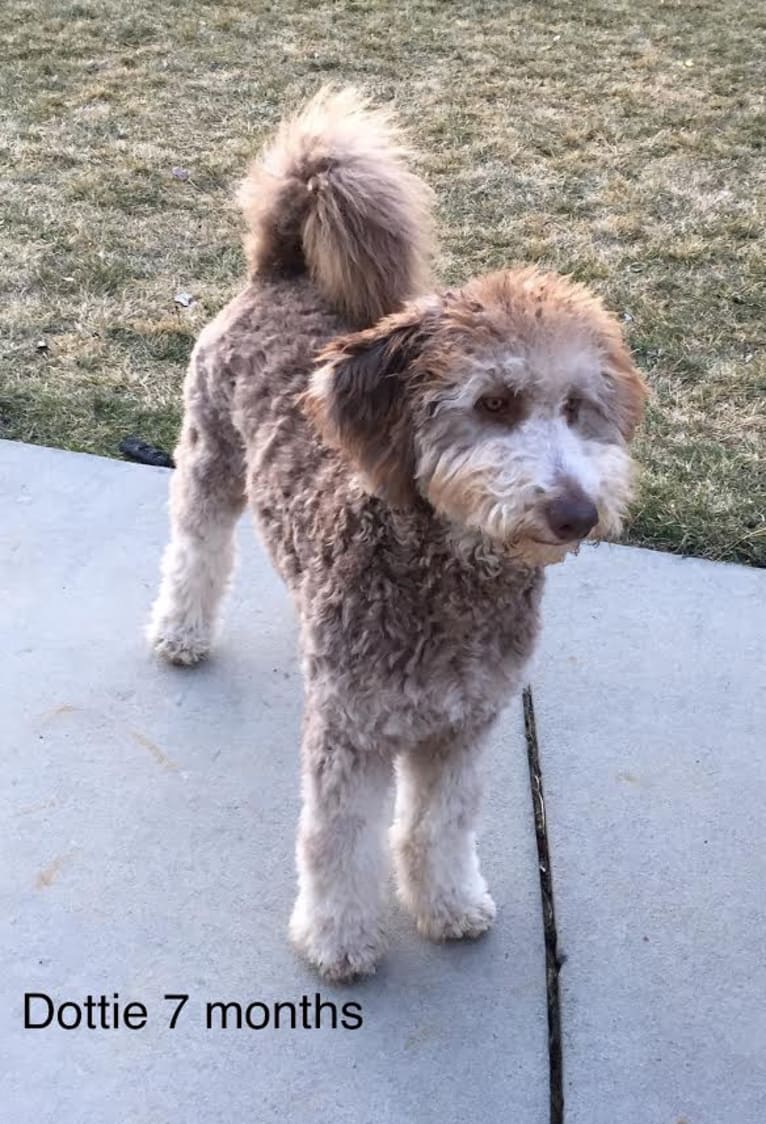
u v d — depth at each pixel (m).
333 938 0.98
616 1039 0.95
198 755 1.19
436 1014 0.96
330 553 0.90
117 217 2.24
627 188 2.49
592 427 0.87
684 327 1.97
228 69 3.05
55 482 1.55
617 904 1.06
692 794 1.17
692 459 1.65
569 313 0.82
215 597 1.29
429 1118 0.88
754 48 3.42
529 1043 0.94
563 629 1.36
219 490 1.24
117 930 1.01
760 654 1.34
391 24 3.49
